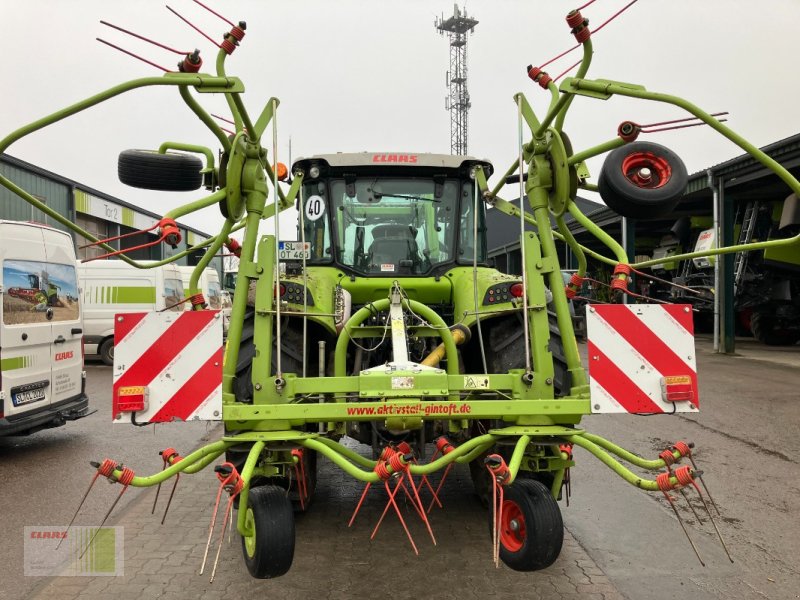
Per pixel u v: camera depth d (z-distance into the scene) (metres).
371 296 4.43
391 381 2.91
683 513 4.44
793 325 15.84
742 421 7.43
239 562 3.58
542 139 3.29
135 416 2.73
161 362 2.75
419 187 4.50
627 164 2.85
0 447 6.55
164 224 2.71
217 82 2.80
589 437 2.84
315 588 3.24
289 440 2.77
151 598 3.14
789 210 14.30
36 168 16.41
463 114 36.16
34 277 6.34
